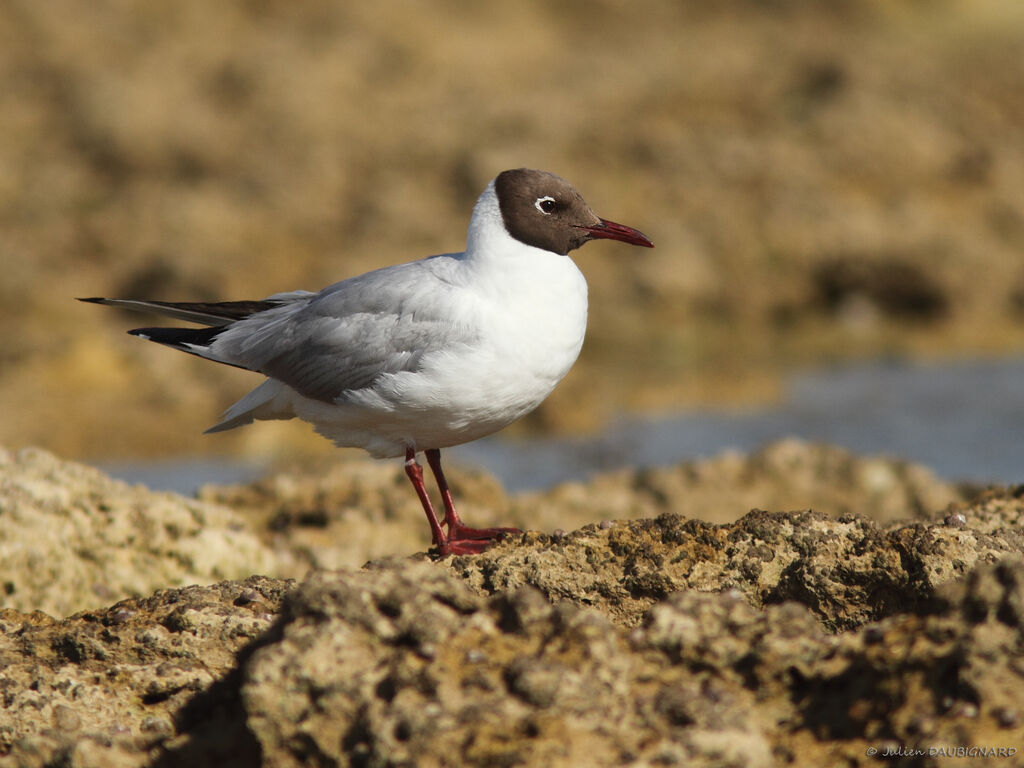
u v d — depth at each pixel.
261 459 17.66
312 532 11.04
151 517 9.01
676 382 20.83
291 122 30.69
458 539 8.06
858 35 36.38
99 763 5.51
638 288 24.36
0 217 27.08
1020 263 24.55
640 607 6.71
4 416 18.56
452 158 28.45
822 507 12.82
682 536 6.85
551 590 6.76
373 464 12.70
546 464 17.16
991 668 4.97
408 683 5.05
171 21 36.22
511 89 33.31
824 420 18.56
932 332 23.25
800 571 6.62
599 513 12.51
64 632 6.22
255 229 26.31
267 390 8.55
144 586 8.80
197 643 6.16
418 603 5.31
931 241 24.67
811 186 27.02
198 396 19.25
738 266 24.97
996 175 27.52
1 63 33.41
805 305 24.66
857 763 5.01
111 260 25.55
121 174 29.31
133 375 20.09
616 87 32.12
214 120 30.61
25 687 5.98
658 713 4.96
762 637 5.41
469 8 38.28
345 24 36.50
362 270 24.11
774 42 35.53
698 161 27.89
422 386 7.78
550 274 7.90
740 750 4.79
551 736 4.78
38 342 21.08
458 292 7.86
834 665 5.32
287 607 5.45
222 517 9.34
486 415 7.98
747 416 19.03
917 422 18.20
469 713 4.86
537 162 27.91
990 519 7.77
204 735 5.67
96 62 33.53
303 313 8.34
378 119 31.09
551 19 39.19
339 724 5.05
